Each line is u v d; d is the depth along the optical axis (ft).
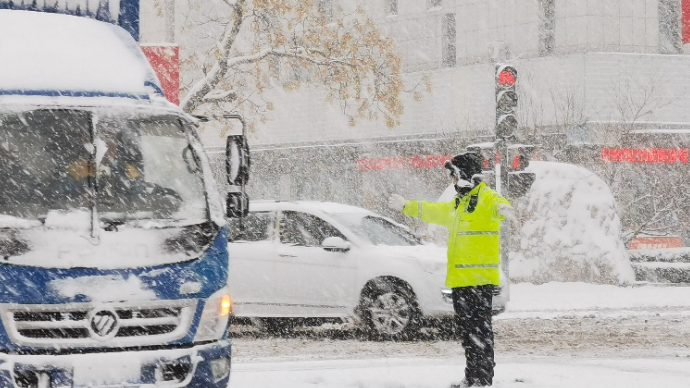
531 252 146.20
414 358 81.66
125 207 51.78
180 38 274.36
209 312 50.98
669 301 124.67
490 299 64.03
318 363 78.74
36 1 62.85
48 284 48.08
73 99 53.88
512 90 120.57
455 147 224.33
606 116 213.25
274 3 140.56
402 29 245.65
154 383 48.96
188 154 55.01
